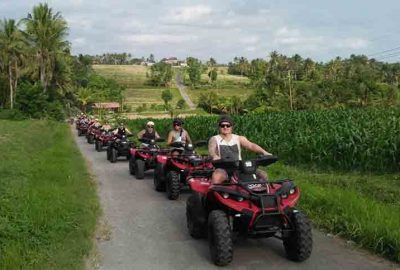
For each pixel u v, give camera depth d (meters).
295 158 15.36
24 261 5.95
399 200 9.38
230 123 7.20
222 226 6.14
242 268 6.14
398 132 13.63
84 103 102.19
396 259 6.15
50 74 69.94
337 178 11.80
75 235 7.34
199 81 166.88
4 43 64.12
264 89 78.44
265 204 5.98
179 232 8.02
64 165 15.35
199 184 7.19
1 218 7.34
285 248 6.47
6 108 66.25
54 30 68.38
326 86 64.75
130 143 18.80
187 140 12.11
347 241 7.07
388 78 99.50
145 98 142.00
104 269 6.21
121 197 11.25
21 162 15.52
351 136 13.51
